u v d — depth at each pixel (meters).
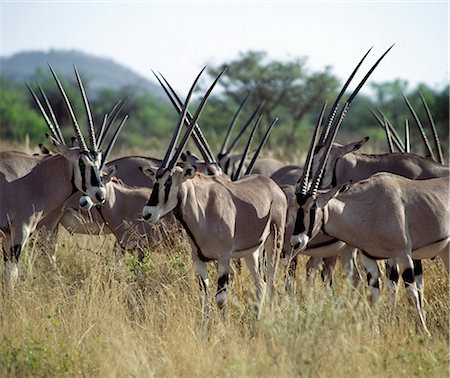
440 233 26.38
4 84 189.88
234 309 26.77
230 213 26.52
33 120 112.31
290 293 28.03
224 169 52.97
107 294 25.92
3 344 22.44
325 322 22.09
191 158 45.28
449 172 31.92
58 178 29.88
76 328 23.94
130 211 31.38
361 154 32.97
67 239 33.22
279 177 36.81
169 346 23.11
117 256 30.50
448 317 26.06
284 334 21.80
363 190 26.12
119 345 22.16
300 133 93.44
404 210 26.03
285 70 97.00
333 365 20.78
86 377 21.16
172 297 26.53
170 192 25.23
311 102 97.12
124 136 108.50
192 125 26.75
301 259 31.06
